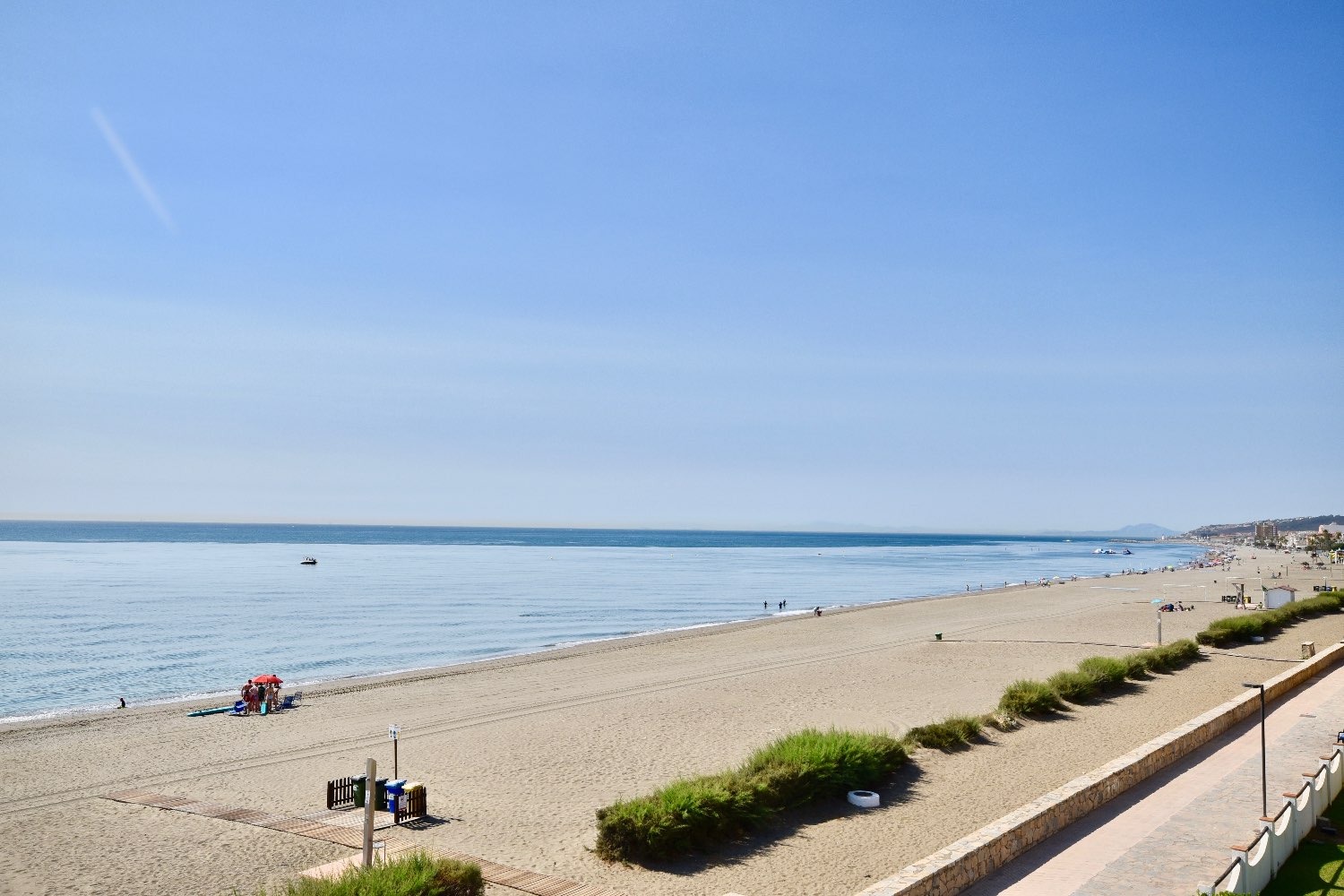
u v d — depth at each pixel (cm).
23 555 18888
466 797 2575
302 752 3164
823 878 1927
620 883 1889
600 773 2844
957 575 16600
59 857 2047
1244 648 5541
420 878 1588
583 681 4703
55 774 2848
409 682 4703
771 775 2395
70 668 5384
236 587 11438
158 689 4803
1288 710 3497
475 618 8262
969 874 1767
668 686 4503
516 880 1875
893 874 1952
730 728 3509
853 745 2644
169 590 10869
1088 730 3353
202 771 2884
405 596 10488
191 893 1830
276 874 1930
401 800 2336
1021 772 2783
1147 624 7388
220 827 2266
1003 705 3609
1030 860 1916
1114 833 2086
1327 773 2302
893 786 2633
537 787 2683
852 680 4656
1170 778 2556
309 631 7231
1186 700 3916
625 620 8269
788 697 4181
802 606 9994
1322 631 6475
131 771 2884
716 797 2169
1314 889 1750
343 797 2500
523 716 3788
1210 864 1853
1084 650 5738
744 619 8412
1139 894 1695
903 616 8269
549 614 8744
